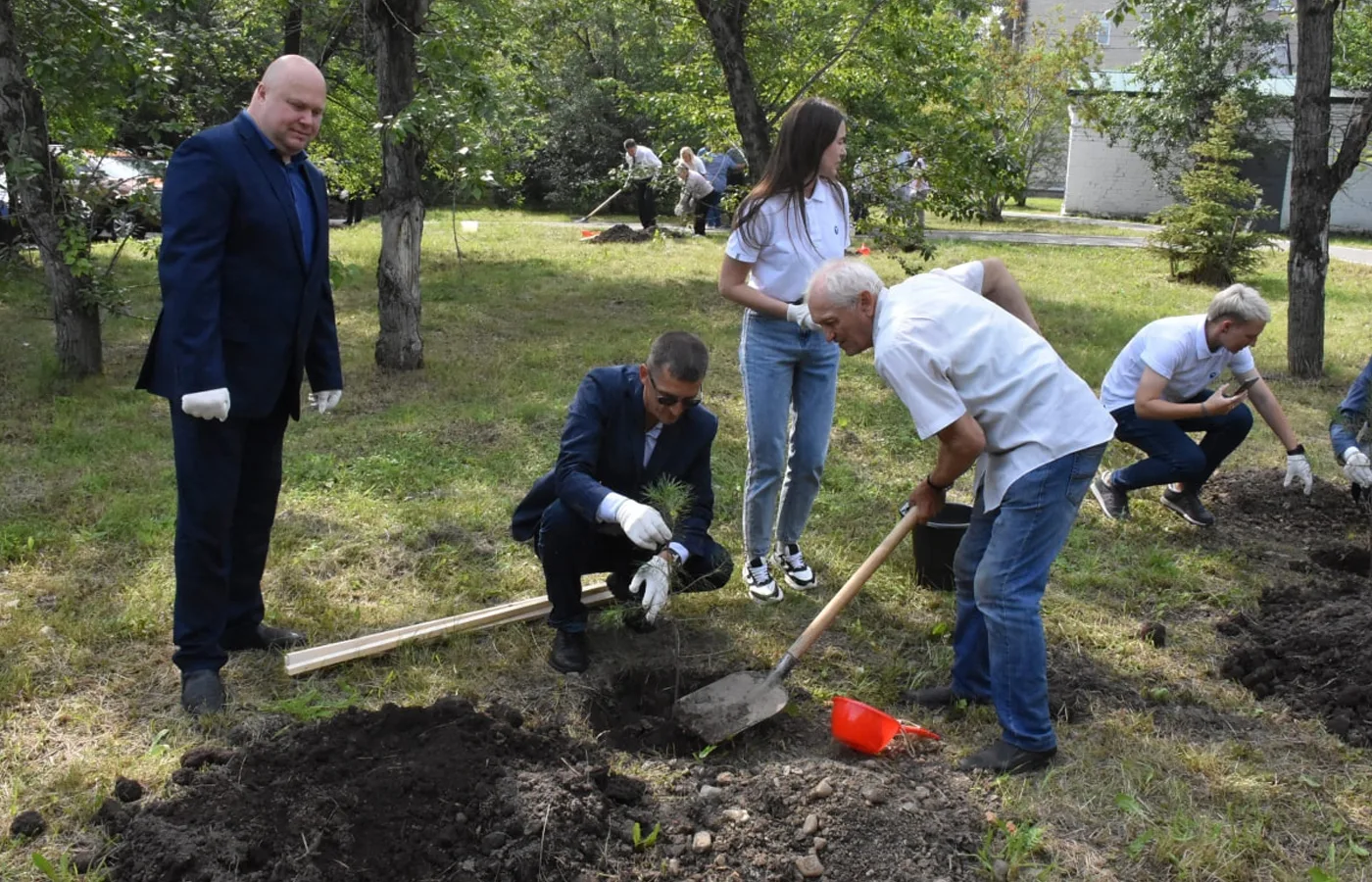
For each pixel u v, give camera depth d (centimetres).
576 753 327
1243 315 502
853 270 313
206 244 321
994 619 325
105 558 464
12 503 519
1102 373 885
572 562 379
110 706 353
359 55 1147
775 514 530
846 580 475
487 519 526
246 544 378
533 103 923
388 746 312
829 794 300
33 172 679
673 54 1350
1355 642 393
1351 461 492
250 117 337
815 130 405
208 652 357
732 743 348
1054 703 373
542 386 787
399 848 271
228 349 339
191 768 309
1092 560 505
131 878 263
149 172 730
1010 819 306
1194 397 554
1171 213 1489
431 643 403
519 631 416
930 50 939
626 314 1112
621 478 382
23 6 692
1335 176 858
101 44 699
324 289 374
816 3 1024
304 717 345
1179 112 2439
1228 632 436
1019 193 909
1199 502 553
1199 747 348
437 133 743
